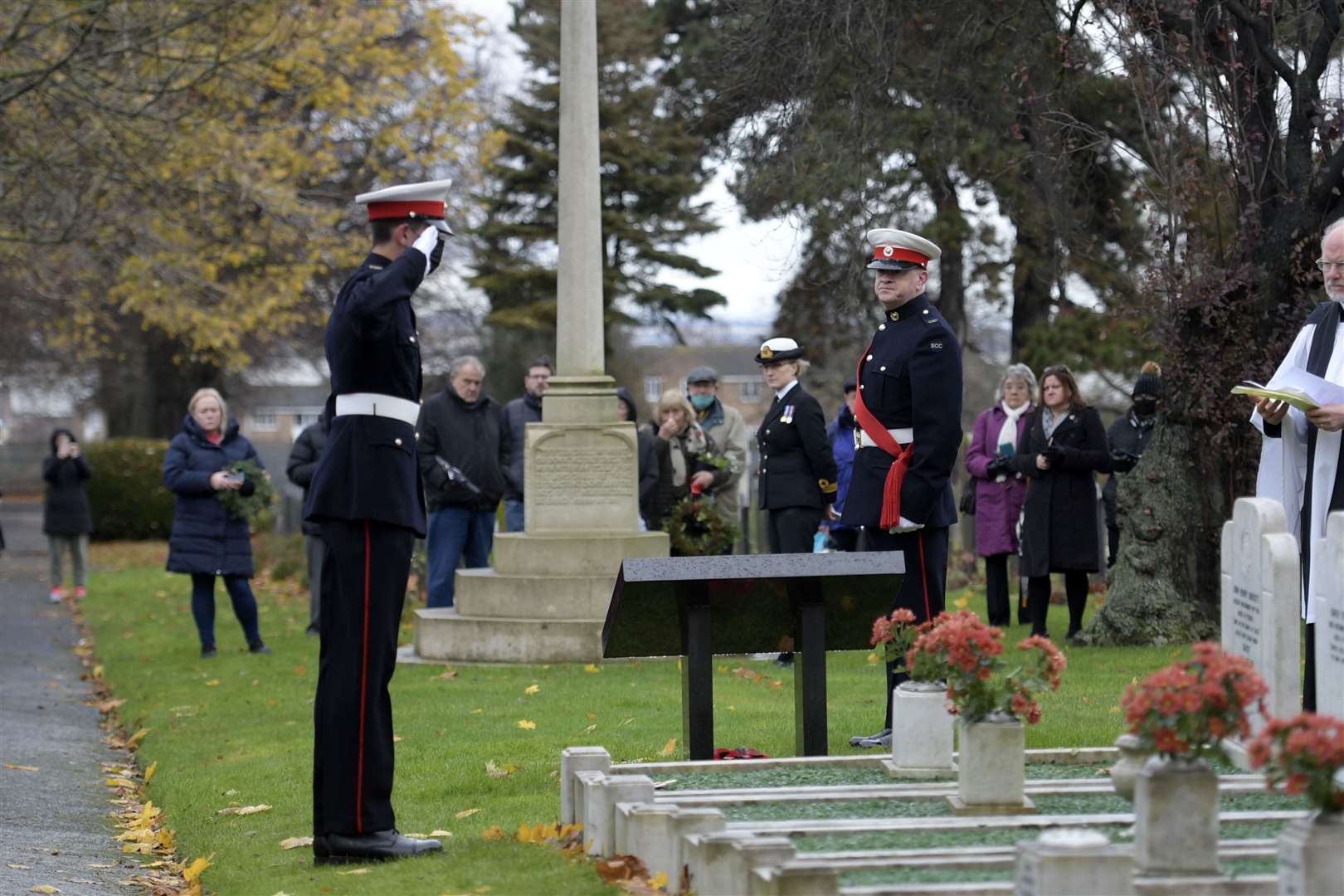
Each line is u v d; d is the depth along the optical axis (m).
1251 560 6.17
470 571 13.98
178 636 17.09
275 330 34.44
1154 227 13.59
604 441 13.74
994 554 14.29
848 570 7.27
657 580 7.14
